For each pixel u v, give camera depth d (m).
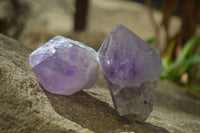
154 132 0.42
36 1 1.95
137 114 0.42
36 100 0.40
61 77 0.41
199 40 0.93
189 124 0.48
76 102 0.43
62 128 0.39
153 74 0.41
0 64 0.42
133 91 0.41
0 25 1.07
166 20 1.10
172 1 1.08
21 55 0.50
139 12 2.70
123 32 0.41
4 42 0.53
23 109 0.39
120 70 0.40
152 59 0.41
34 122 0.39
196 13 1.04
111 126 0.41
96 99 0.45
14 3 1.48
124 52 0.41
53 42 0.42
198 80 1.04
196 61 0.81
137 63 0.41
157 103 0.59
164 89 0.77
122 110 0.41
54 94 0.42
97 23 1.27
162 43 1.19
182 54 0.93
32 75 0.44
